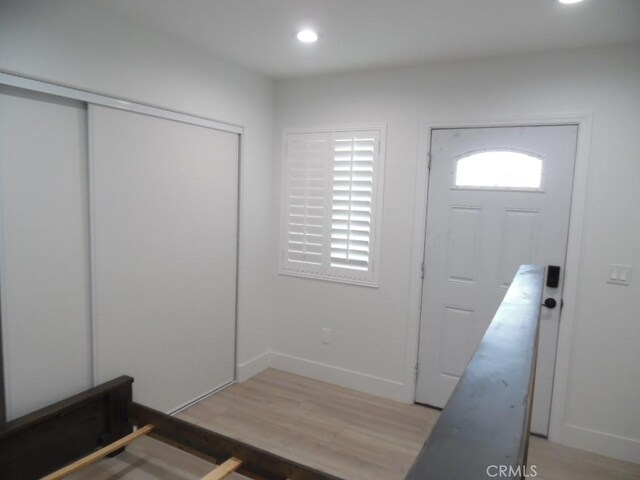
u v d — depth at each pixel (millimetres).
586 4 2020
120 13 2336
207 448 2117
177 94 2734
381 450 2639
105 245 2402
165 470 2383
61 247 2207
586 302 2656
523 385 608
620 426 2623
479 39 2520
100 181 2350
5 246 1981
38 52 2008
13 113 1979
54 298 2193
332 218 3428
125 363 2578
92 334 2379
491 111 2838
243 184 3346
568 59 2605
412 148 3098
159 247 2730
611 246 2572
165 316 2820
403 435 2807
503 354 732
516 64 2744
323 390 3420
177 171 2811
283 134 3588
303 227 3564
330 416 3023
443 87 2969
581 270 2656
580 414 2719
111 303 2465
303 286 3619
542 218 2758
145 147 2584
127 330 2572
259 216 3561
